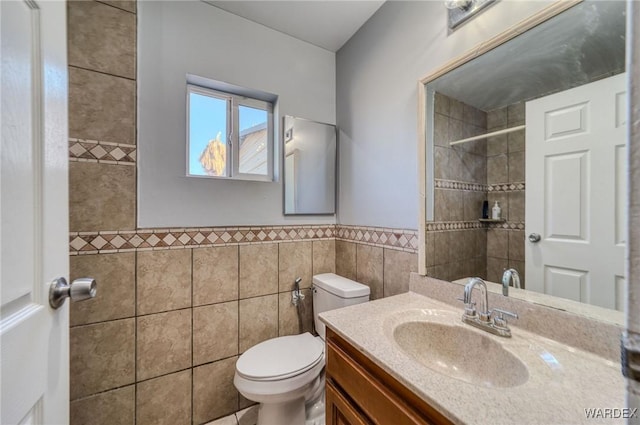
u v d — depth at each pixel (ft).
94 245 3.74
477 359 2.62
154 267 4.14
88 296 1.91
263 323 5.11
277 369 3.75
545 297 2.65
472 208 3.30
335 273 5.98
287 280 5.41
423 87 3.85
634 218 0.89
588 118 2.37
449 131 3.56
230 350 4.76
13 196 1.41
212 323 4.60
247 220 4.99
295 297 5.44
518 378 2.17
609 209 2.25
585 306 2.37
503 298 2.93
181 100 4.39
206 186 4.59
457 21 3.39
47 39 1.74
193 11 4.51
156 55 4.19
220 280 4.70
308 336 4.78
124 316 3.92
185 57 4.43
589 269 2.36
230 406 4.69
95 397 3.73
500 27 2.96
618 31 2.19
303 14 4.89
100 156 3.78
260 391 3.56
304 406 4.13
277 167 5.39
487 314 2.79
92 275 3.72
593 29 2.32
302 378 3.74
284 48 5.43
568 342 2.38
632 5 0.92
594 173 2.34
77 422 3.61
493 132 3.10
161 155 4.22
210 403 4.53
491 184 3.13
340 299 4.67
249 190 5.01
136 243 4.01
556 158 2.59
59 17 1.89
